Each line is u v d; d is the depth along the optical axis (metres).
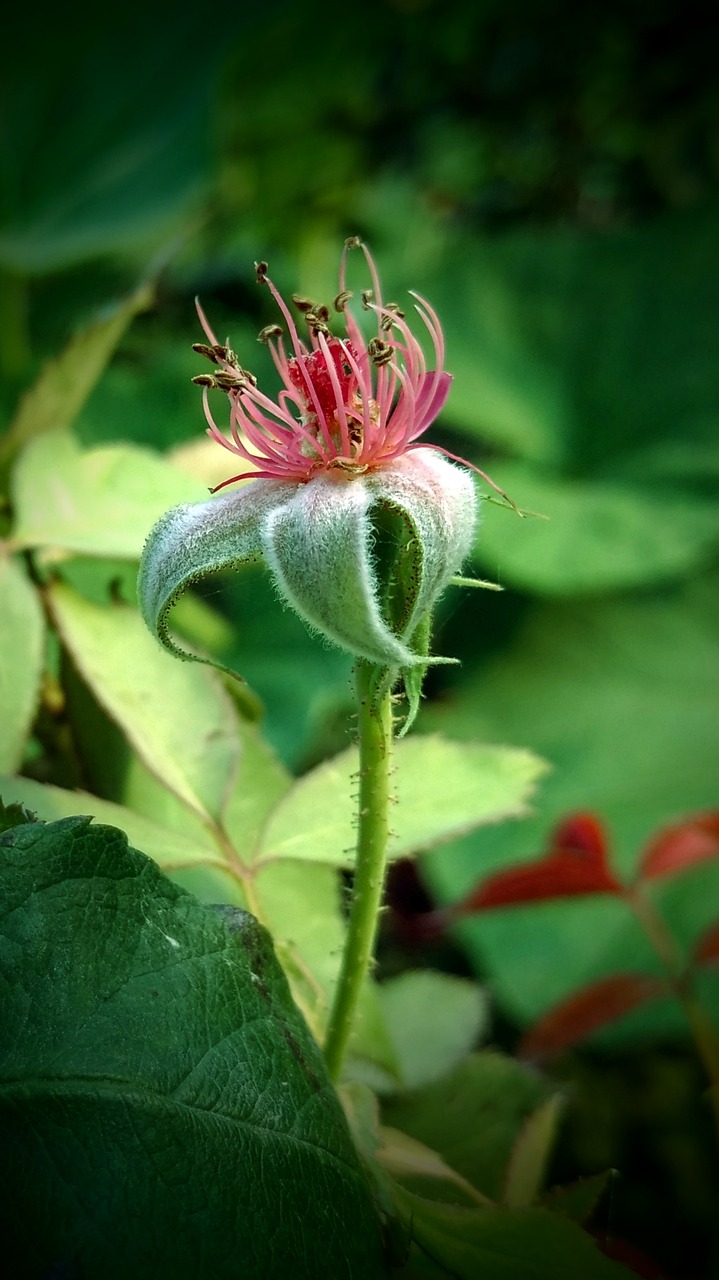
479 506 0.17
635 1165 0.33
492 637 0.49
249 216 0.60
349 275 0.59
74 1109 0.14
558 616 0.49
